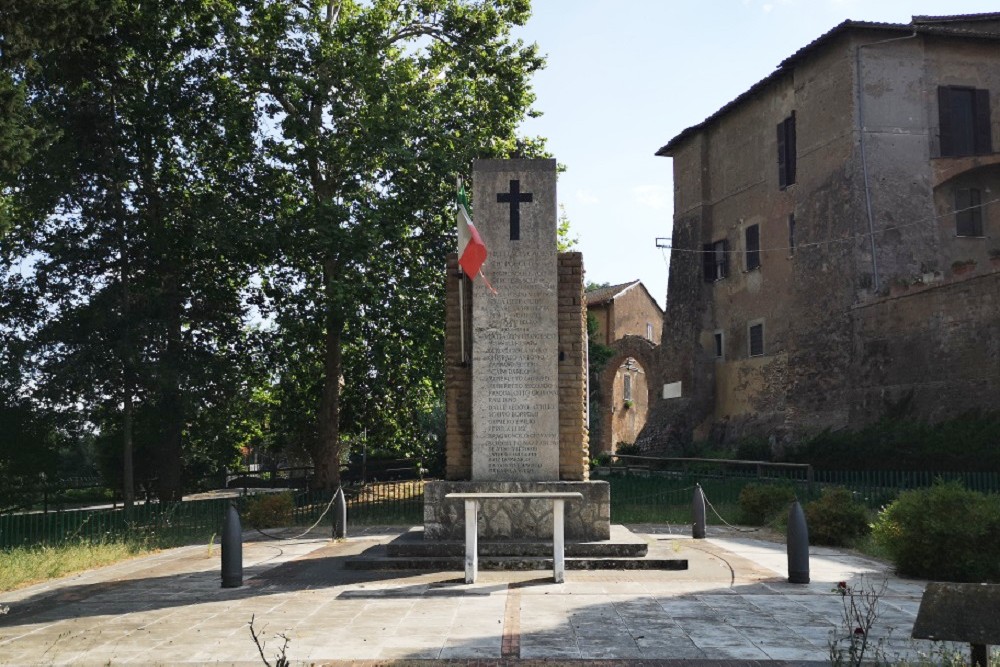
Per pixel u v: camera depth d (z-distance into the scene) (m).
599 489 13.31
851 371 31.73
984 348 26.16
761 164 38.12
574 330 14.09
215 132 26.66
